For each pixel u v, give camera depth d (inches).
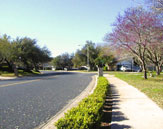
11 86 511.2
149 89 379.9
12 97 331.3
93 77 937.5
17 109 244.7
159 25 546.3
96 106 166.6
